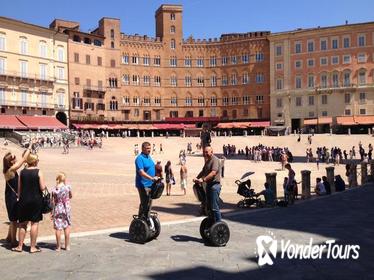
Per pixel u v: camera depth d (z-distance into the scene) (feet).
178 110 415.85
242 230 47.19
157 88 409.49
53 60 338.13
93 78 367.66
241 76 407.85
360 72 357.61
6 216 60.64
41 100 328.90
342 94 361.51
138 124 389.19
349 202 72.74
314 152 259.39
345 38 362.33
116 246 39.99
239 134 397.39
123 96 391.86
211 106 418.92
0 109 302.04
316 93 369.71
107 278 30.71
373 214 58.39
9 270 32.83
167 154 246.47
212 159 40.04
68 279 30.53
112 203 75.97
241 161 205.36
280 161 192.13
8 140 249.14
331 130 337.72
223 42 415.44
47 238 43.93
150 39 407.23
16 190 40.01
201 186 40.86
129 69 395.75
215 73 418.72
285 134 345.10
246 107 405.18
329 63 367.66
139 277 30.89
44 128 310.45
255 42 401.70
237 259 35.47
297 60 379.96
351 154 216.95
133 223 41.45
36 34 325.62
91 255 36.83
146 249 38.81
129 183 112.88
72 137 274.57
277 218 55.57
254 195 70.23
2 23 302.66
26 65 318.65
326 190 86.63
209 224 40.68
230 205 73.15
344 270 32.53
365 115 354.33
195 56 419.54
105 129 367.25
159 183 41.42
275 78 388.98
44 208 38.55
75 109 352.49
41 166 159.94
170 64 415.03
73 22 380.78
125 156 222.89
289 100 381.60
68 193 39.09
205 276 31.09
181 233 45.70
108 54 379.96
